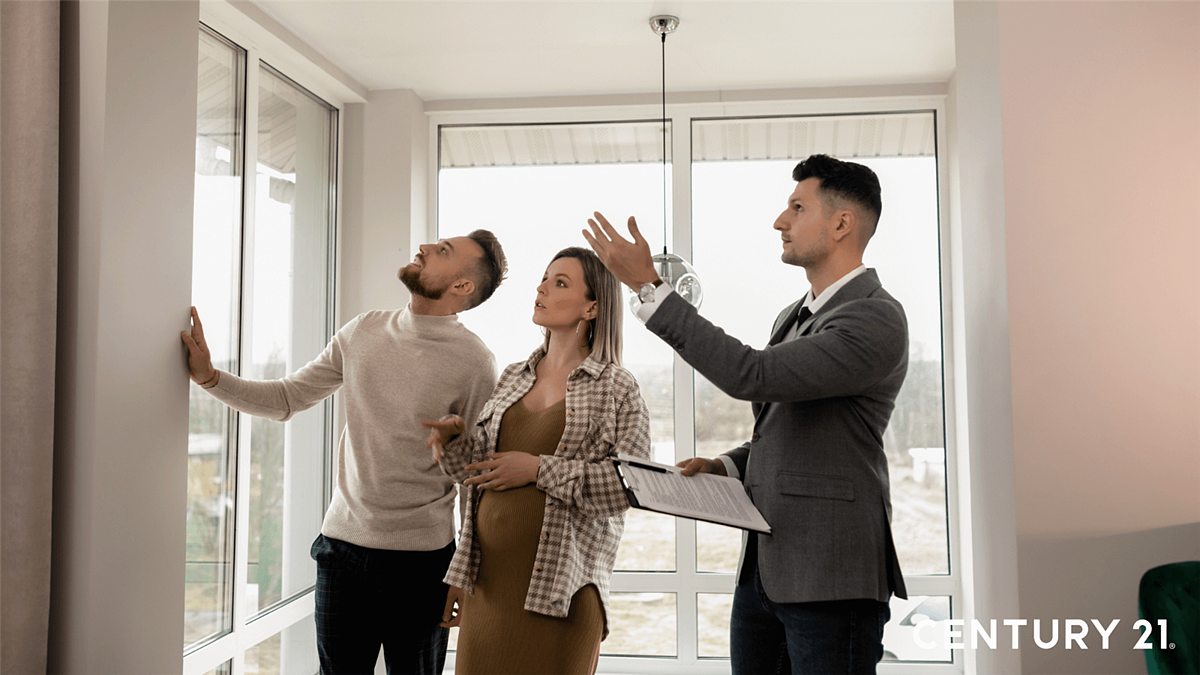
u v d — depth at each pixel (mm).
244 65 2916
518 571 1749
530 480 1727
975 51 1731
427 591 2168
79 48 1558
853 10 2943
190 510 2551
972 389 1786
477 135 3932
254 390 2084
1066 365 1549
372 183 3697
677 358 3738
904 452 3650
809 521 1373
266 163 3092
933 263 3686
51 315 1492
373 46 3246
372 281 3666
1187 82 1559
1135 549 1521
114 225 1562
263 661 3021
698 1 2877
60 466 1526
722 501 1438
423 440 2152
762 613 1543
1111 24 1575
